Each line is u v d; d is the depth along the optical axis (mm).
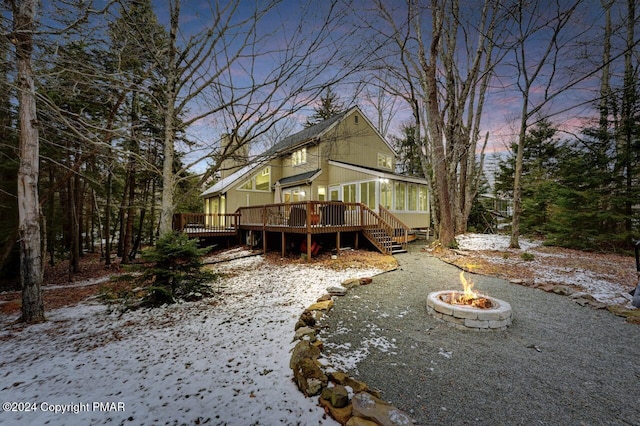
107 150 6703
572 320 4344
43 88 5746
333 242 11227
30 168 5137
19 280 9359
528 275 6863
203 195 20266
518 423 2227
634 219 9539
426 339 3764
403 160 25391
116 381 2922
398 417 2098
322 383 2594
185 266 5766
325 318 4516
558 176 11922
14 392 2787
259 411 2352
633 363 3111
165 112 6180
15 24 4383
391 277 7047
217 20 5344
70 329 4570
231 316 4762
